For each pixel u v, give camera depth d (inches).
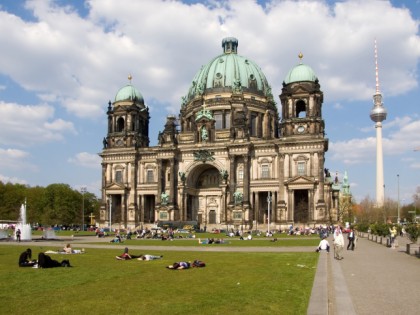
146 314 743.1
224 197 5329.7
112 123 6028.5
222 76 6181.1
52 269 1312.7
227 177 5378.9
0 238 3373.5
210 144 5506.9
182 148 5610.2
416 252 1920.5
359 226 4992.6
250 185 5305.1
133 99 6077.8
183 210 5541.3
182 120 6505.9
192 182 5777.6
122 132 5935.0
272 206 5236.2
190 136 5767.7
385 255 1948.8
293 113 5167.3
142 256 1640.0
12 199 7677.2
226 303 826.2
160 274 1208.8
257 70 6446.9
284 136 5157.5
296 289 972.6
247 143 5275.6
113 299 861.8
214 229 5118.1
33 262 1405.0
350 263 1606.8
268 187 5236.2
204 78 6304.1
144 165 5831.7
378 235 3125.0
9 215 7135.8
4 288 979.9
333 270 1371.8
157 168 5669.3
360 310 813.2
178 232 4734.3
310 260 1635.1
